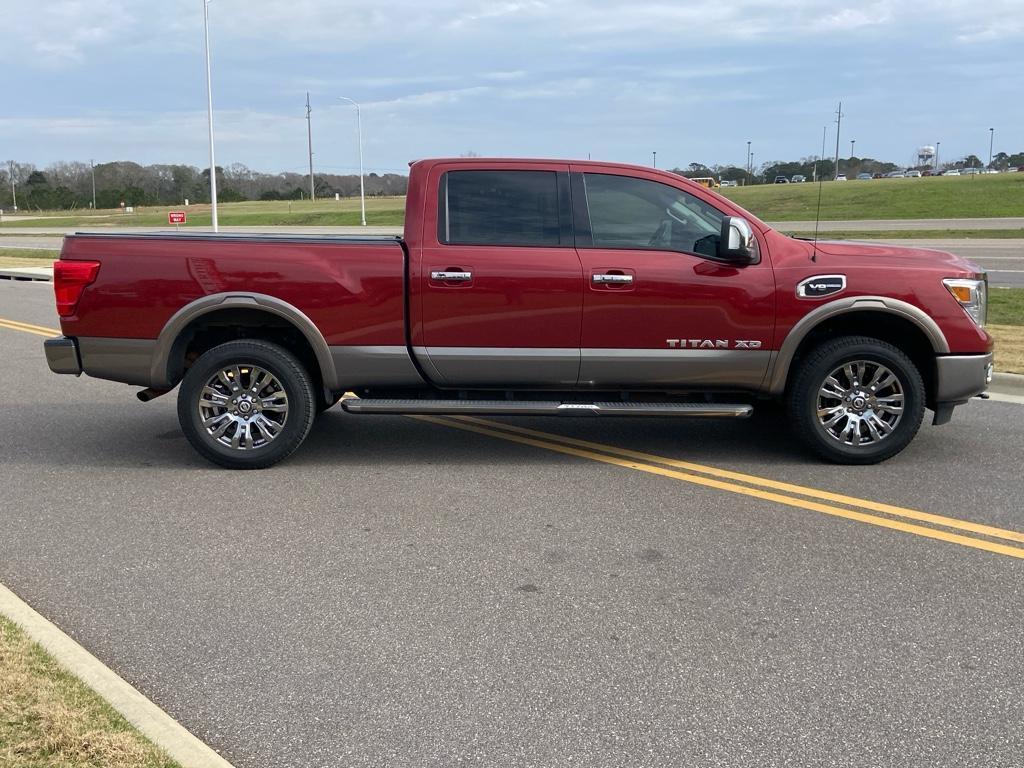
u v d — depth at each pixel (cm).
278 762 293
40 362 1070
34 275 2334
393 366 602
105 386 930
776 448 670
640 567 448
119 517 524
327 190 11512
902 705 325
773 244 598
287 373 602
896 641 372
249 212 7644
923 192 5309
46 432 732
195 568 448
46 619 385
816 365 602
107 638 376
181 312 592
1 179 11275
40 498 560
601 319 589
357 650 365
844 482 584
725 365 598
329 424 751
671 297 587
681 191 596
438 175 598
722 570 444
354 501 550
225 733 309
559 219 595
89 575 441
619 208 598
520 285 585
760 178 8306
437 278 586
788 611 399
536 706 324
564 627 385
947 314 594
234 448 614
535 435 711
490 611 400
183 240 596
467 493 565
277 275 592
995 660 356
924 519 514
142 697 318
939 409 617
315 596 416
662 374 601
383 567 449
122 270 594
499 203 597
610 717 317
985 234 3169
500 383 607
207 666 353
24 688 318
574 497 557
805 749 299
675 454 655
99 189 11212
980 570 443
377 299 591
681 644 370
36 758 277
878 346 599
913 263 603
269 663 355
